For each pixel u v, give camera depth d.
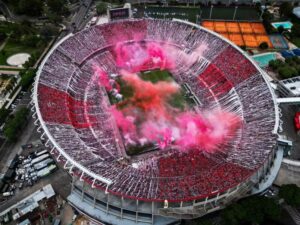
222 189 90.12
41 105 117.69
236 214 92.81
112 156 110.31
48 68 134.75
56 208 103.19
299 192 98.81
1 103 139.25
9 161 117.69
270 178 104.62
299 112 132.88
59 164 115.12
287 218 99.88
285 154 115.75
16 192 108.12
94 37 157.00
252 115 118.44
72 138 109.19
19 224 97.81
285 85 140.75
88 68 146.12
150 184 93.56
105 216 94.75
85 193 97.75
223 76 139.00
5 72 155.75
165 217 94.25
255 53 169.62
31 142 124.50
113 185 91.81
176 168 104.56
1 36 177.12
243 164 99.00
